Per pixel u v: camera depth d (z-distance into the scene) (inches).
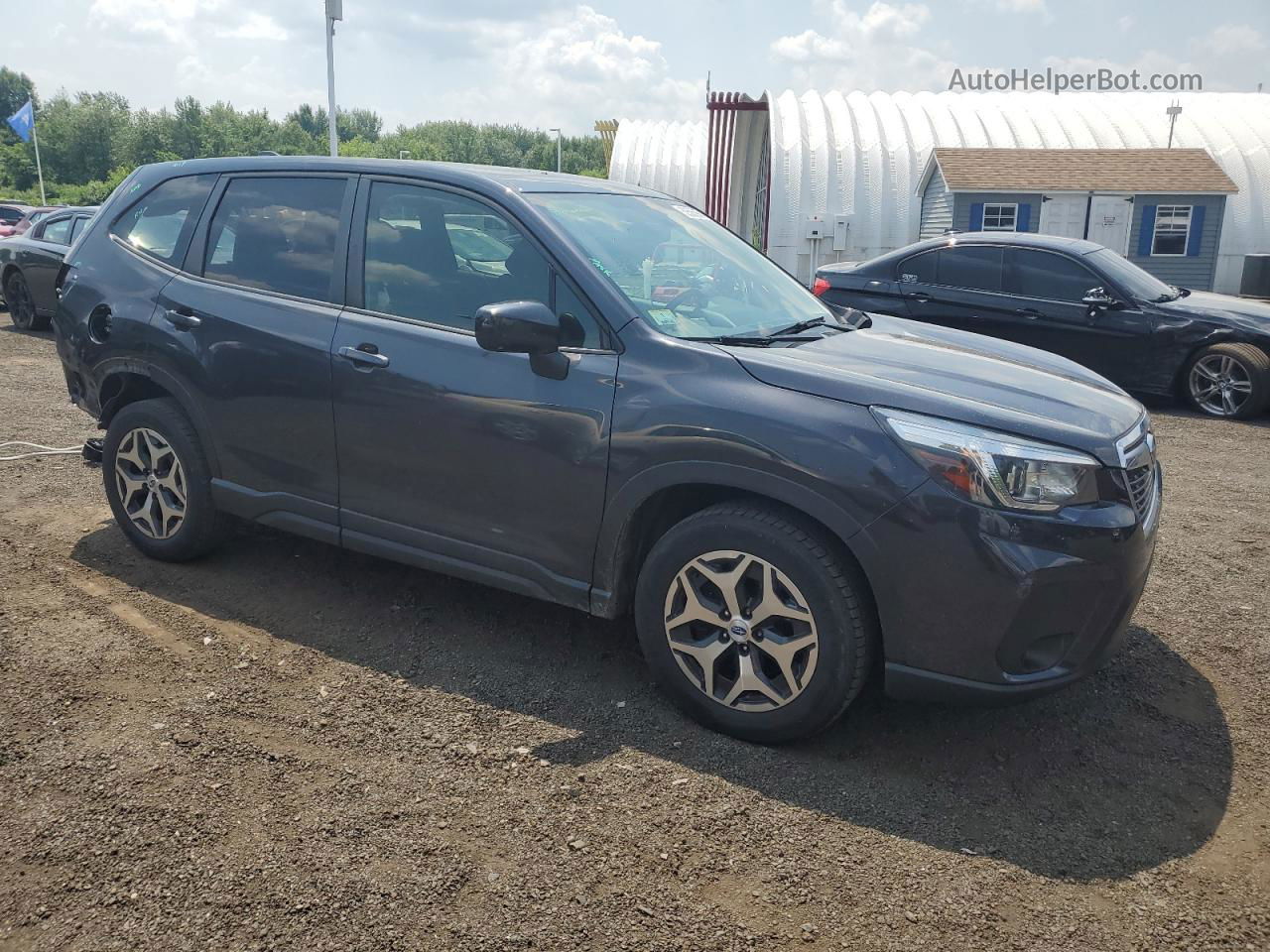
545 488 135.6
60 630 152.1
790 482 119.0
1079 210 842.8
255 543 191.2
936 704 142.3
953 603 115.3
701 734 130.7
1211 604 183.3
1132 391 381.1
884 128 1065.5
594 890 100.2
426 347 143.8
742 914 97.7
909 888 102.7
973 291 397.7
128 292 174.7
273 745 124.0
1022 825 114.6
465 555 144.9
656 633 132.1
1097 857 109.3
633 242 150.8
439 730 129.3
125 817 107.9
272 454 159.9
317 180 161.2
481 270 144.0
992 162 875.4
